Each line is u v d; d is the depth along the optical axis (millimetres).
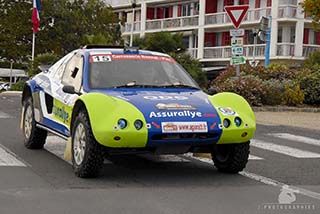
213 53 48312
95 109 7270
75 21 50688
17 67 59906
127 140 7039
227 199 6801
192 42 51562
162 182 7652
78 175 7699
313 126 16125
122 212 6074
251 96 20812
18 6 50406
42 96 9602
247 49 45188
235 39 15578
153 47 35406
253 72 23625
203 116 7406
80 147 7652
